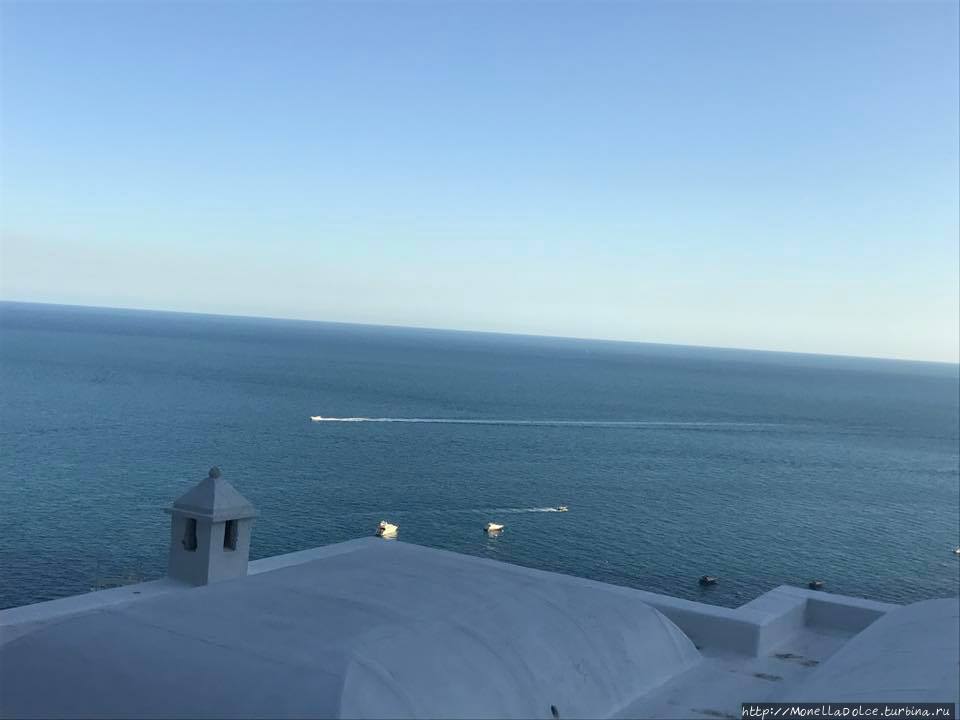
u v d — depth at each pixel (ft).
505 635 25.36
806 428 468.75
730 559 192.34
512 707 22.84
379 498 221.87
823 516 242.58
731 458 340.59
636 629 29.99
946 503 273.33
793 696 23.32
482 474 265.75
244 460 253.85
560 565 180.24
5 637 26.99
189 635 22.93
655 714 26.17
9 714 20.81
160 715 19.81
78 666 21.97
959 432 495.82
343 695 19.62
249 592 26.40
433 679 21.94
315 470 249.55
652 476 286.05
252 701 19.74
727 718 26.30
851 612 36.40
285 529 186.19
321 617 24.21
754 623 32.83
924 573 191.11
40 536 161.07
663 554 192.85
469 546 187.62
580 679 25.68
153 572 143.95
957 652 22.45
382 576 28.63
